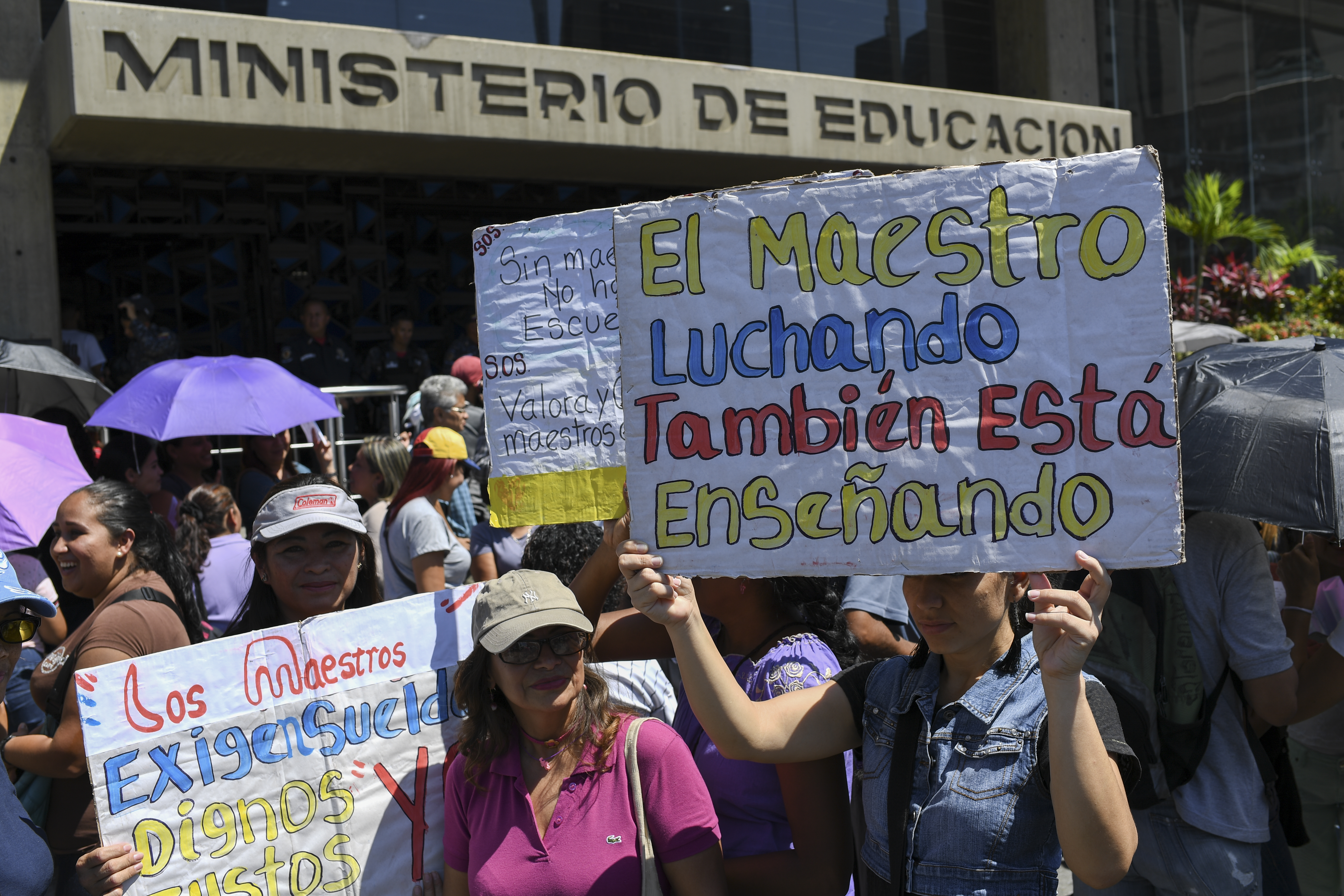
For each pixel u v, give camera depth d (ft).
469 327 33.55
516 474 9.33
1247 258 50.14
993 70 43.01
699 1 35.47
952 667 6.24
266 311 32.73
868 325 6.09
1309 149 51.19
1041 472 5.82
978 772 5.88
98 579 9.37
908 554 5.99
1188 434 8.91
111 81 23.40
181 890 7.47
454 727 8.32
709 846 6.74
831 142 32.76
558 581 7.22
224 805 7.64
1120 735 5.74
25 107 25.43
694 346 6.33
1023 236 5.86
